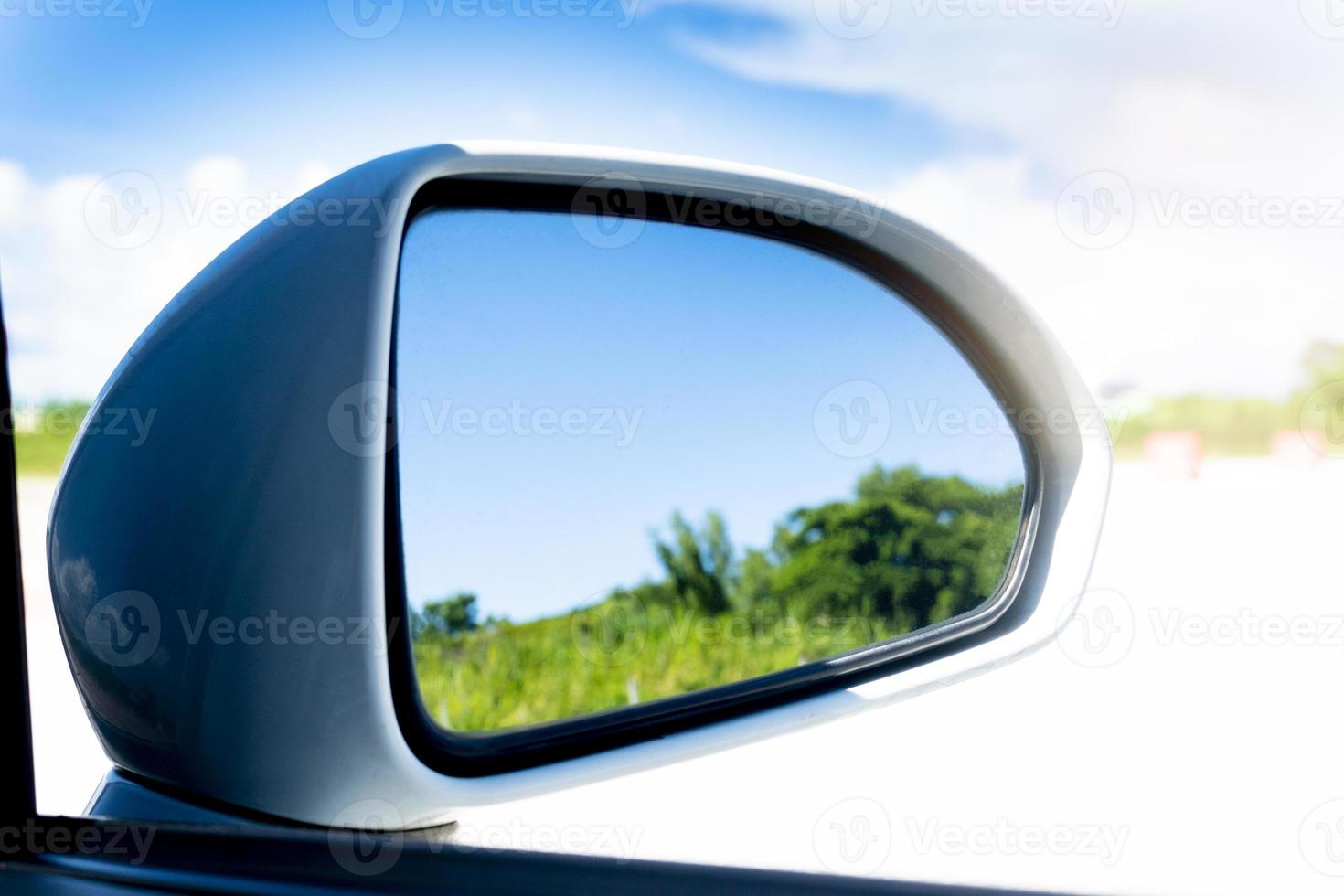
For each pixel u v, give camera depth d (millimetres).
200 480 1223
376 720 1195
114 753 1247
